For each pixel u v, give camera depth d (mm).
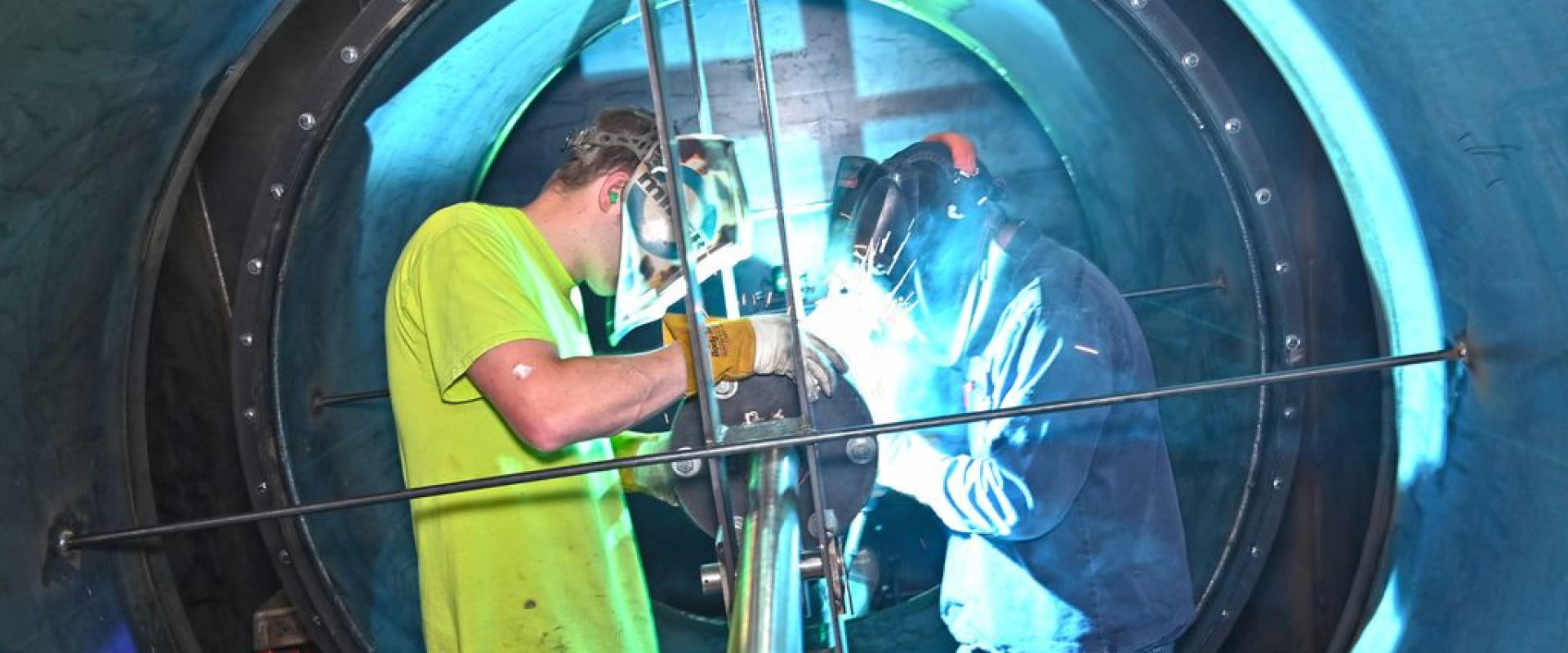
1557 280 1754
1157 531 2588
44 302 2012
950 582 2809
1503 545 1938
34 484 2000
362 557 2936
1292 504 3186
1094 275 2535
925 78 3678
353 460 2980
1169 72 2551
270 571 3387
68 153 1946
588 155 2311
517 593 2281
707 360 1832
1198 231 2867
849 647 3355
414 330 2238
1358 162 2162
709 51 3639
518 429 2018
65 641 2045
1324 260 3004
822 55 3660
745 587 1519
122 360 2311
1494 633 1939
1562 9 1521
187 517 3193
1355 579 2342
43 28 1748
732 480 2283
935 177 2580
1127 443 2553
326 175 2623
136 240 2289
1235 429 2770
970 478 2553
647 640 2525
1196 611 2787
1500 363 1913
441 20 2570
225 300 3227
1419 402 2176
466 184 3449
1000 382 2521
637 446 2643
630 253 2301
